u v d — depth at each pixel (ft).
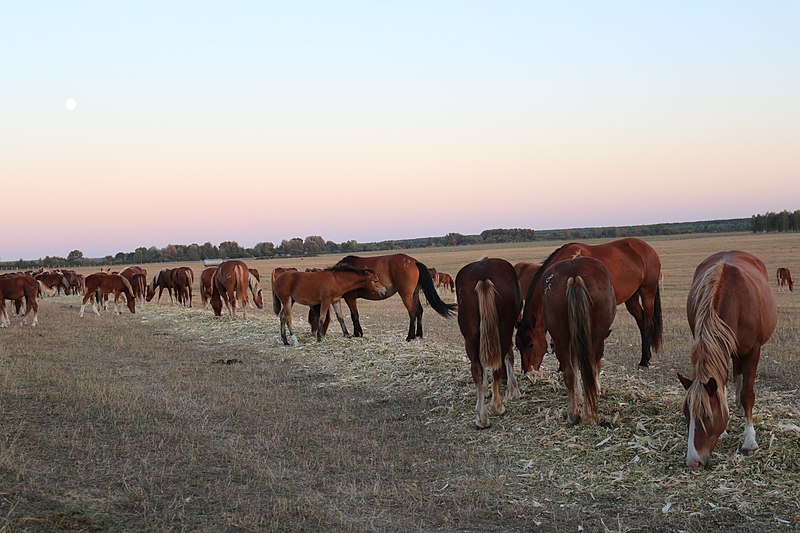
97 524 17.19
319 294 49.70
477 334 26.43
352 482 20.90
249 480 20.97
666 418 25.03
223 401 31.71
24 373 37.81
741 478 19.67
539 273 31.50
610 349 46.55
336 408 30.91
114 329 63.26
